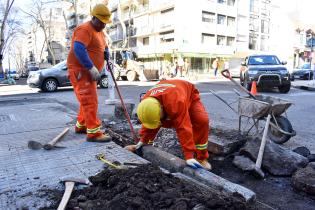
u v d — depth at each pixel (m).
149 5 44.69
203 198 2.69
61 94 14.45
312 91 15.58
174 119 3.57
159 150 4.22
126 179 3.00
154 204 2.62
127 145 4.88
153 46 43.78
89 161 3.97
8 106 9.77
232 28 44.59
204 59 41.81
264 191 3.47
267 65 14.30
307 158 4.24
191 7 39.97
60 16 77.38
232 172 4.01
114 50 26.19
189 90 3.90
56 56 72.88
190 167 3.57
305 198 3.30
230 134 4.92
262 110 4.74
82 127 5.37
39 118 7.21
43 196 3.02
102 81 17.02
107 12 4.74
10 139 5.18
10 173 3.60
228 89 15.83
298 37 48.69
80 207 2.74
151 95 3.54
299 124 6.94
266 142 4.28
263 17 49.66
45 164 3.88
